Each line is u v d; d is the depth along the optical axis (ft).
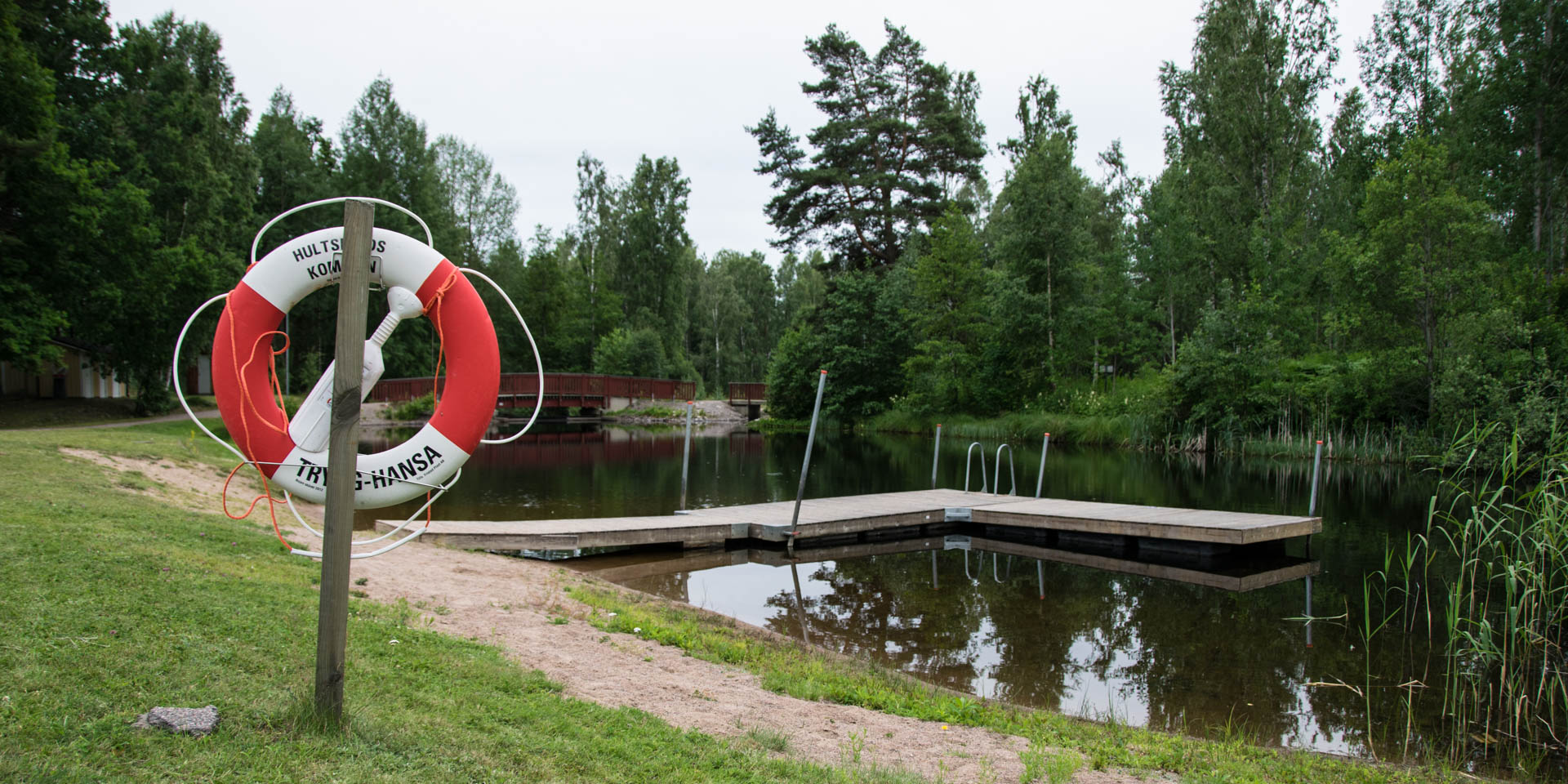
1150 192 106.83
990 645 21.74
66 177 55.72
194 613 13.03
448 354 12.80
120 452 33.94
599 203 170.60
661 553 32.58
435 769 9.17
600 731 11.35
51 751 8.13
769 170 115.24
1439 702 18.04
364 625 14.57
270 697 10.36
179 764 8.30
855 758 11.62
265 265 12.17
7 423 57.16
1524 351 54.08
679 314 166.09
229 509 29.14
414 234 126.00
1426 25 90.58
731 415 133.90
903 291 107.76
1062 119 106.11
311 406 12.38
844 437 97.76
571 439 93.91
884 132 110.83
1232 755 13.87
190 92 76.13
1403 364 61.57
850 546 35.09
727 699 14.17
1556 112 69.26
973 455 74.43
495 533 29.68
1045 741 13.51
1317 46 91.20
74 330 61.93
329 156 139.23
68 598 12.59
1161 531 32.60
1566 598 20.38
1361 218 64.95
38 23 63.67
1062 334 92.48
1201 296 94.38
